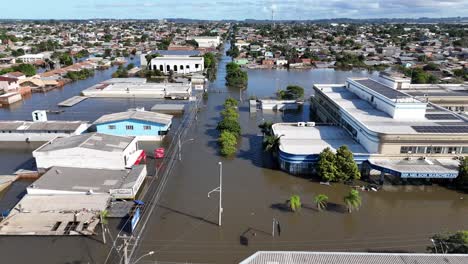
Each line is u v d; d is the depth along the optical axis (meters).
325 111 86.00
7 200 47.97
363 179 55.16
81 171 51.62
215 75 165.62
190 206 46.84
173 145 70.19
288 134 66.56
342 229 41.84
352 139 63.84
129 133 72.25
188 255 36.91
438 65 179.38
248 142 72.94
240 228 41.88
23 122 74.00
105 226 41.41
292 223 43.06
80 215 41.97
